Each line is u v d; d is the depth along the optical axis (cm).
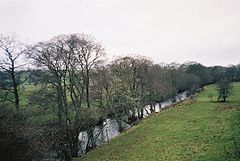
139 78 8350
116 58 8269
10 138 2869
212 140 4334
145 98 8825
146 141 5075
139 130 6125
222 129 4916
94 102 6184
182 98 12288
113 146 5191
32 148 3144
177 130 5478
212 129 5053
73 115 4894
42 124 4228
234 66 16712
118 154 4581
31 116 4003
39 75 4622
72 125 4694
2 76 4131
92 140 5484
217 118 5972
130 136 5738
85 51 5091
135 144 5022
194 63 15412
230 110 6656
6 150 2845
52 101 4606
